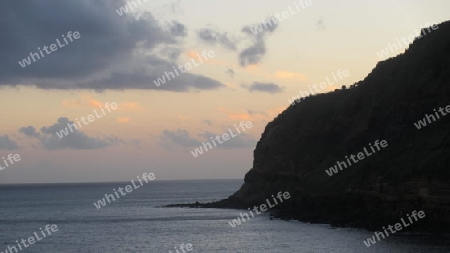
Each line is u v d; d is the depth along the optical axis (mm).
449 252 69125
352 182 108875
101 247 90625
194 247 86938
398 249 72500
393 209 93875
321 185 123625
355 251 73812
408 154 101125
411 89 114812
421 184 89375
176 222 130375
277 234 97000
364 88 142000
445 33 120938
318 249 77625
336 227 100375
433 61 115750
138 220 140125
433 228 84875
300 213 122375
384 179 98500
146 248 88125
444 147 94750
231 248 84250
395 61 136125
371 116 120625
